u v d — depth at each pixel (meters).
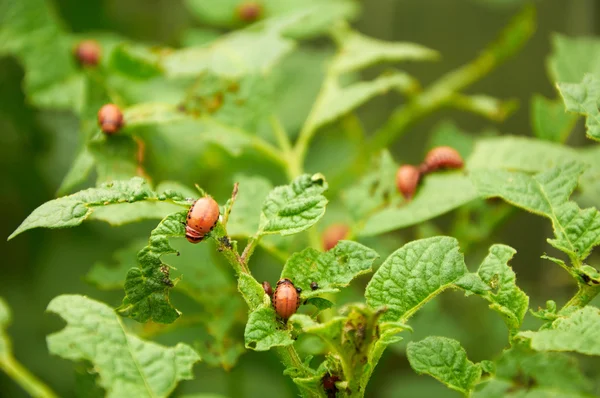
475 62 0.53
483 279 0.37
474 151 0.44
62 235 0.64
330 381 0.36
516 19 0.50
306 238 0.45
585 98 0.39
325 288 0.37
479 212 0.48
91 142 0.43
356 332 0.35
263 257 0.59
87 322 0.37
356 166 0.54
